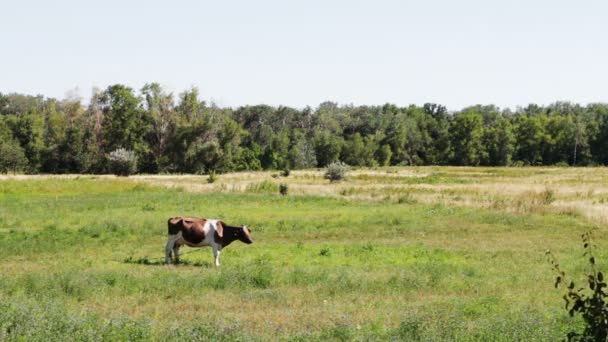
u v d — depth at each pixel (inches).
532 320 454.3
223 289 610.9
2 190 1899.6
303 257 854.5
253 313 500.1
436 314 475.8
